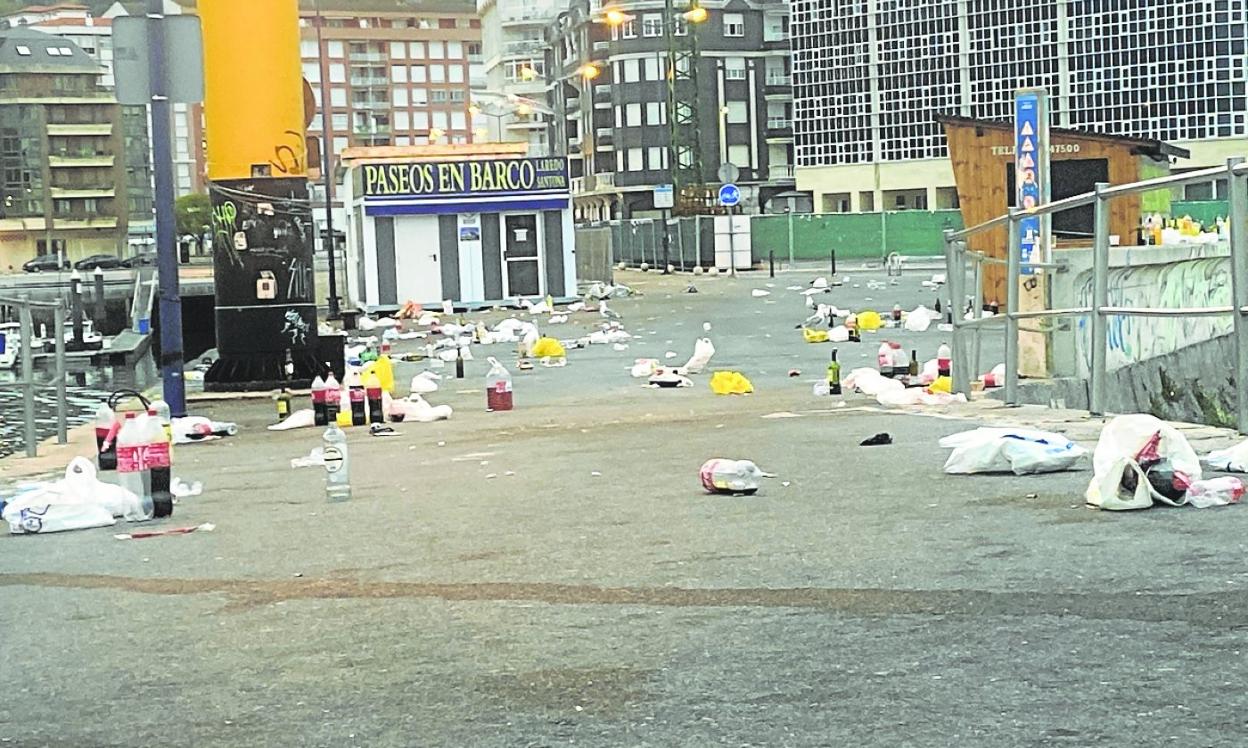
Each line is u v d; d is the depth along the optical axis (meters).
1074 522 8.31
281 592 7.79
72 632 7.11
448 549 8.80
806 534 8.52
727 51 121.56
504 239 49.31
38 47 147.25
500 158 49.62
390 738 5.12
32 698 5.94
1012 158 34.38
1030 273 18.33
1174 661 5.44
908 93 109.81
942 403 16.41
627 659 5.98
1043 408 15.09
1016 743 4.66
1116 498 8.57
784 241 75.19
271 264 24.33
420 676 5.91
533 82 157.25
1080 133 33.06
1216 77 94.94
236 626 7.04
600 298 49.31
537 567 8.05
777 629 6.32
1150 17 97.31
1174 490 8.58
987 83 105.69
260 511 11.05
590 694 5.51
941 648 5.83
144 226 151.00
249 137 24.09
